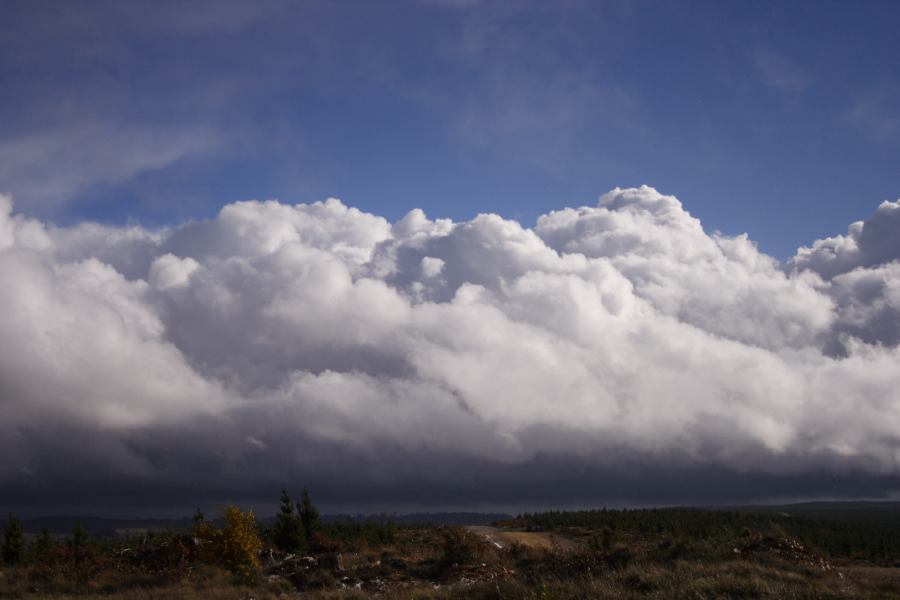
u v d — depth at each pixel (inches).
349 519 2171.5
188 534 1601.9
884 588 824.9
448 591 946.7
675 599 780.0
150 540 1872.5
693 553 1032.8
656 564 969.5
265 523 1964.8
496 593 888.3
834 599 761.0
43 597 1191.6
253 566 1366.9
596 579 901.8
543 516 3058.6
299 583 1240.8
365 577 1243.8
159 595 1151.6
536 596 833.5
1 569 1585.9
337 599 1017.5
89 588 1304.1
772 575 869.8
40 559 1546.5
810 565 973.2
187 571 1364.4
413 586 1136.2
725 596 775.1
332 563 1355.8
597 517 3006.9
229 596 1134.4
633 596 800.3
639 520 2947.8
